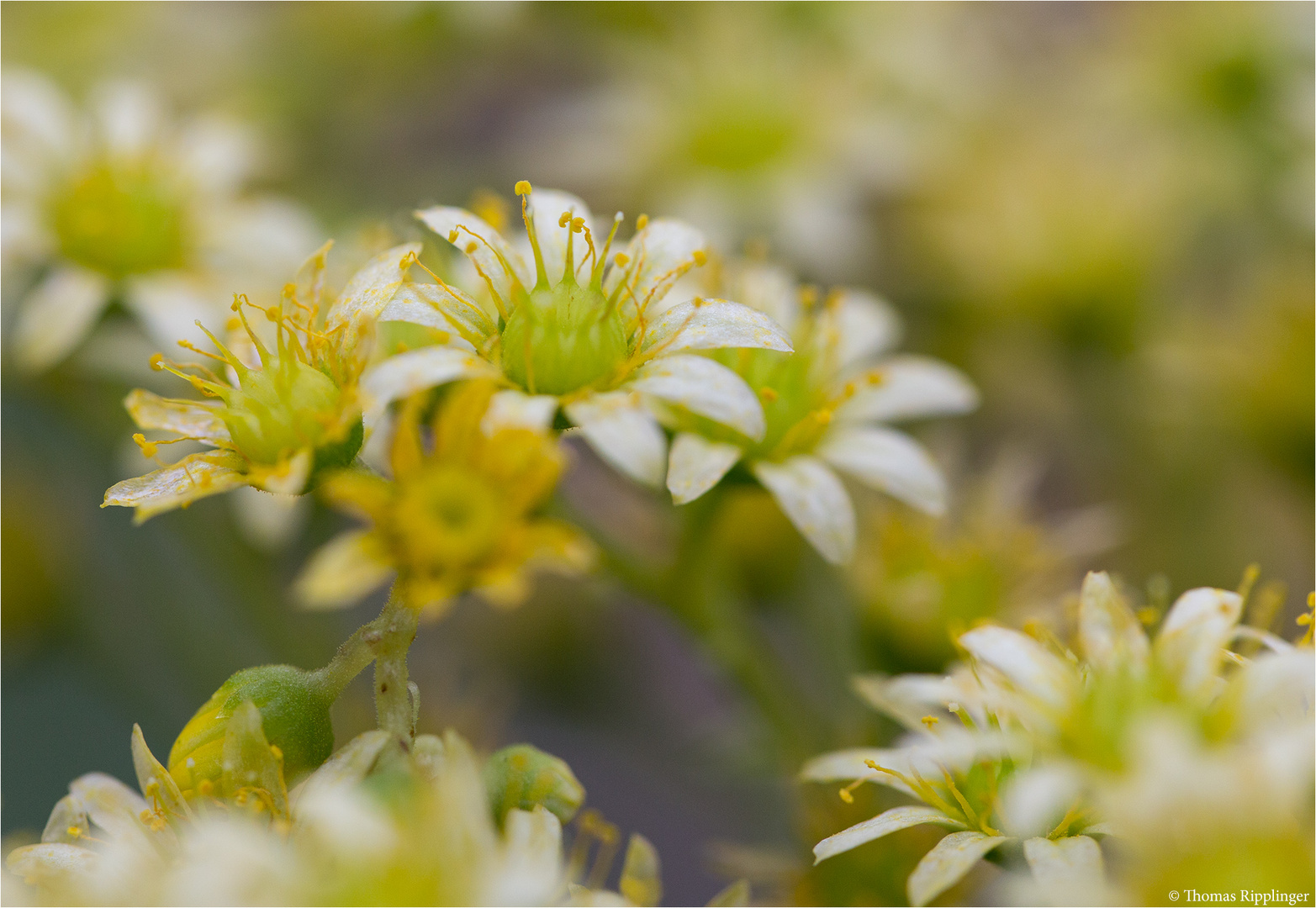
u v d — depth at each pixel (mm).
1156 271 157
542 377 117
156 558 156
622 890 117
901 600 141
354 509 119
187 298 146
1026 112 168
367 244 135
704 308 118
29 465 159
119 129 154
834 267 160
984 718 119
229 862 110
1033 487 151
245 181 161
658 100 175
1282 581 154
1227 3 170
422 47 172
